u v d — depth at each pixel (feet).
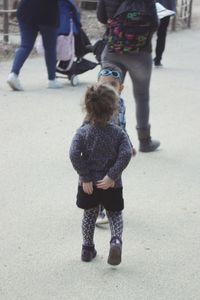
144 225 18.80
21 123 29.04
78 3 66.54
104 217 18.33
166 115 31.60
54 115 30.63
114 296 14.96
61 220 18.99
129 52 23.32
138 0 22.80
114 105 15.26
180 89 37.86
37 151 25.26
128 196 20.99
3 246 17.24
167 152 25.81
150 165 24.12
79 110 31.68
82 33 36.88
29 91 35.53
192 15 79.20
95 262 16.48
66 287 15.29
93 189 15.66
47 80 38.60
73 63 37.01
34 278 15.66
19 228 18.37
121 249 16.03
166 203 20.54
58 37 36.19
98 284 15.46
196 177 23.03
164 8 42.37
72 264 16.35
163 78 41.01
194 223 19.07
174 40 59.21
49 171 23.12
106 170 15.57
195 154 25.66
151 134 28.22
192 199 20.98
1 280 15.51
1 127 28.30
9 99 33.50
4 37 49.47
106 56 23.81
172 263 16.56
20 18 34.99
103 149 15.38
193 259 16.81
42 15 34.81
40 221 18.89
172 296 14.99
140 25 22.88
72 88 36.88
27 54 35.40
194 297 14.98
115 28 22.99
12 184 21.79
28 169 23.26
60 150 25.45
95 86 15.34
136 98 25.00
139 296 14.98
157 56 44.19
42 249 17.13
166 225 18.85
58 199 20.58
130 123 29.78
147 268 16.26
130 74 24.35
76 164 15.35
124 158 15.29
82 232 16.79
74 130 28.22
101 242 17.53
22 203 20.18
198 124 30.19
